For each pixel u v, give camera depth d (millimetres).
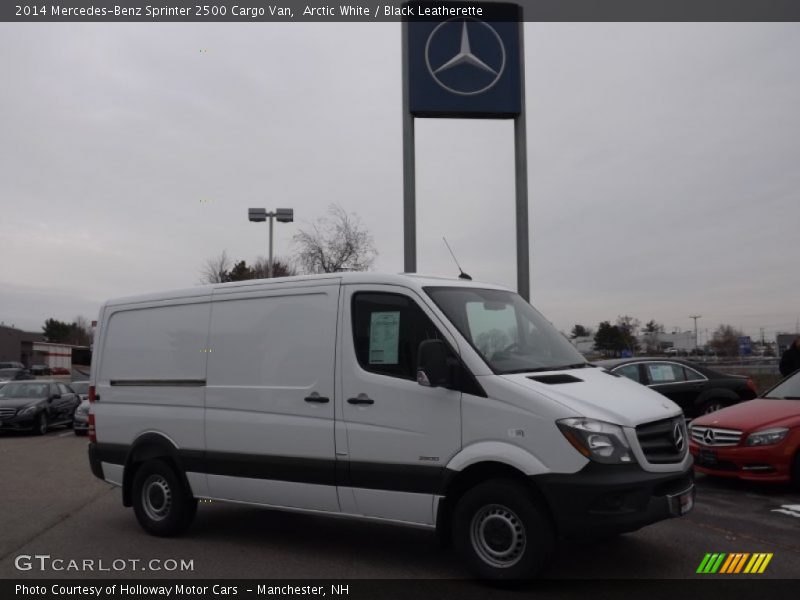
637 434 5348
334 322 6383
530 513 5262
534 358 6168
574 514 5109
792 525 7371
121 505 9266
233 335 7039
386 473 5898
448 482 5613
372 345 6148
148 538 7391
